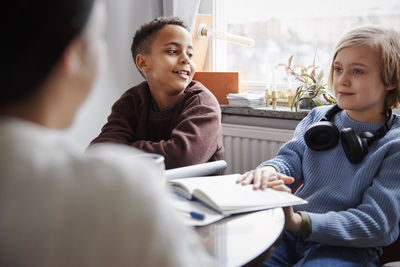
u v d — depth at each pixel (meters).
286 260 1.18
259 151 2.07
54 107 0.35
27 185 0.31
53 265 0.30
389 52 1.19
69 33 0.33
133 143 1.51
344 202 1.18
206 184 1.00
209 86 2.21
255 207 0.89
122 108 1.69
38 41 0.32
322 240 1.06
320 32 2.09
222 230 0.79
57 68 0.34
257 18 2.26
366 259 1.09
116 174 0.33
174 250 0.33
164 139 1.65
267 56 2.27
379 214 1.06
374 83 1.21
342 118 1.30
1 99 0.32
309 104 1.97
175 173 1.17
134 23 2.34
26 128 0.33
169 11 2.17
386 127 1.22
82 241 0.31
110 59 2.25
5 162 0.31
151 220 0.33
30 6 0.32
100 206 0.31
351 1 1.98
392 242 1.13
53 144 0.34
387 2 1.90
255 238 0.76
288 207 1.03
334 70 1.29
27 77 0.32
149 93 1.70
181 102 1.63
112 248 0.31
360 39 1.21
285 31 2.19
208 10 2.33
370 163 1.15
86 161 0.34
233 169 2.17
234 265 0.65
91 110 2.20
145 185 0.34
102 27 0.37
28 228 0.30
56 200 0.31
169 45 1.60
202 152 1.49
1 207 0.31
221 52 2.38
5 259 0.30
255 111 2.06
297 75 2.00
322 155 1.29
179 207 0.89
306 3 2.11
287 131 1.95
